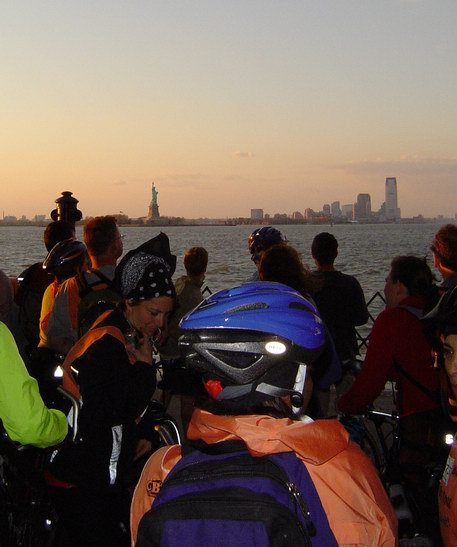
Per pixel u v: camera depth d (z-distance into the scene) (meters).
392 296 3.73
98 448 2.61
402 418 3.30
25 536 2.56
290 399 1.63
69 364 2.71
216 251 71.25
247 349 1.58
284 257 4.12
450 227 3.96
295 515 1.41
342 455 1.58
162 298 2.82
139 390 2.69
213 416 1.57
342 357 5.50
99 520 2.66
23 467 2.60
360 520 1.53
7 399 2.44
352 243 95.19
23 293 5.08
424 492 2.31
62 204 8.91
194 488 1.47
